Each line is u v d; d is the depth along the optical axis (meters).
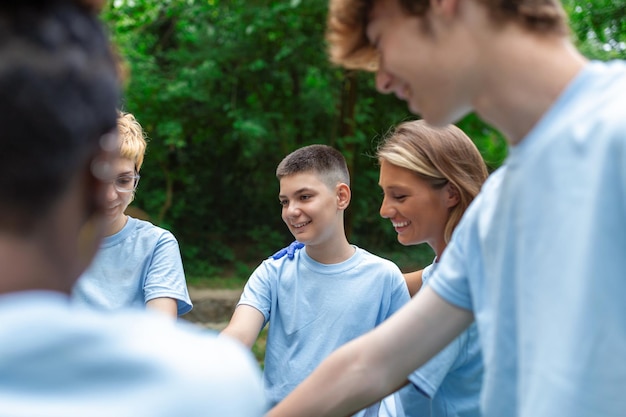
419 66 1.07
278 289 2.44
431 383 1.58
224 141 11.45
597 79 0.99
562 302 0.95
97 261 2.19
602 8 7.10
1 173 0.59
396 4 1.07
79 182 0.66
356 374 1.37
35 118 0.59
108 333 0.61
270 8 9.57
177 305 2.29
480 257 1.22
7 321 0.58
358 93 10.63
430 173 1.95
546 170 0.99
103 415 0.57
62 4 0.66
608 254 0.92
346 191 2.45
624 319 0.92
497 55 1.03
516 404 1.11
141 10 10.20
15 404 0.56
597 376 0.92
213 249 11.05
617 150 0.91
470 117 9.81
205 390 0.62
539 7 1.01
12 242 0.61
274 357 2.39
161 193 11.16
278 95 10.55
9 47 0.60
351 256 2.44
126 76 0.86
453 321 1.32
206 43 9.93
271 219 11.87
